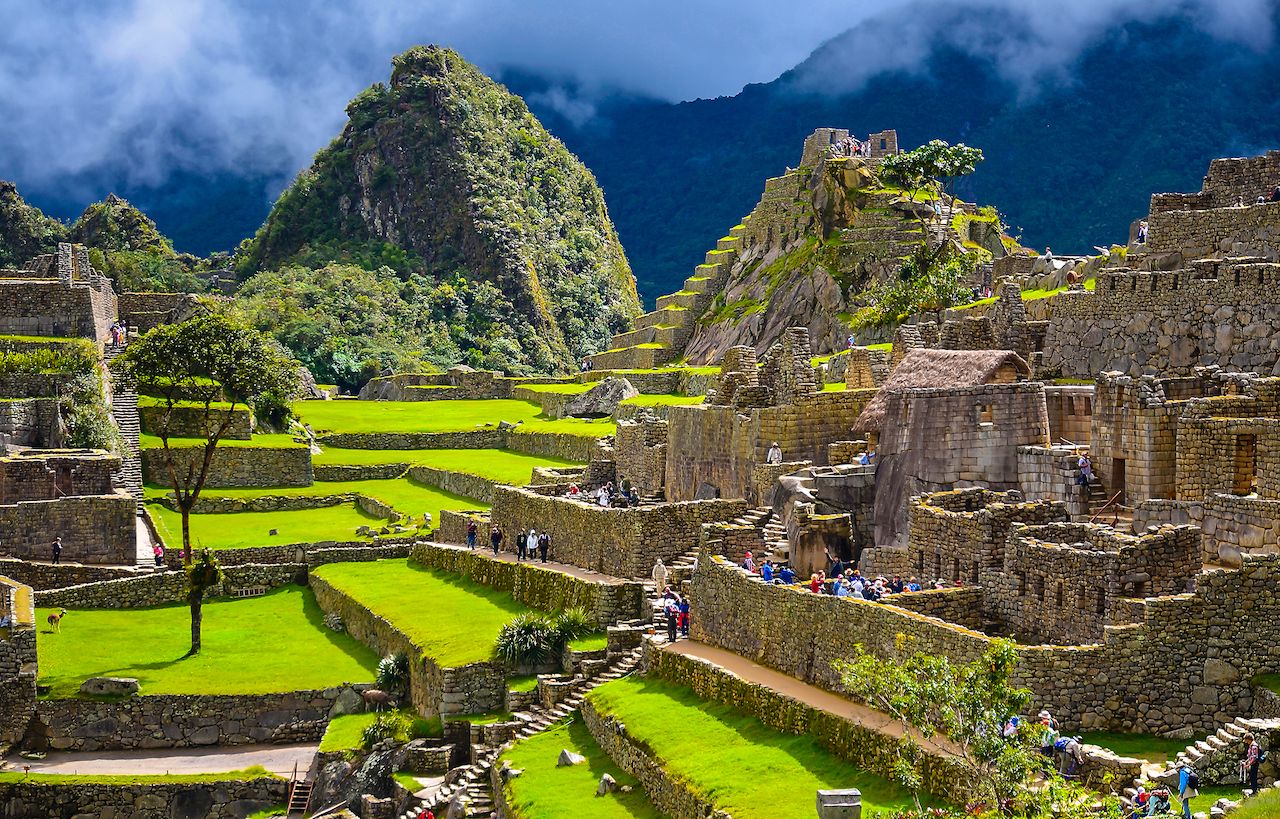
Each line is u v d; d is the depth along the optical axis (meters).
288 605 102.69
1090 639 52.19
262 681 85.50
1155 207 88.06
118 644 92.75
